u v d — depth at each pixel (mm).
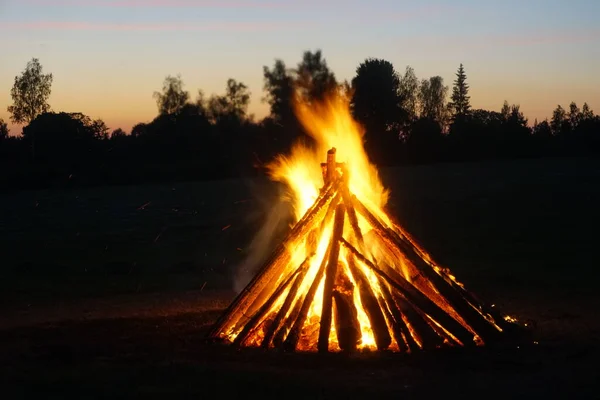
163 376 7410
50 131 48344
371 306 8945
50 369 7895
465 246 21328
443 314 8922
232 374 7453
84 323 10836
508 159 57812
